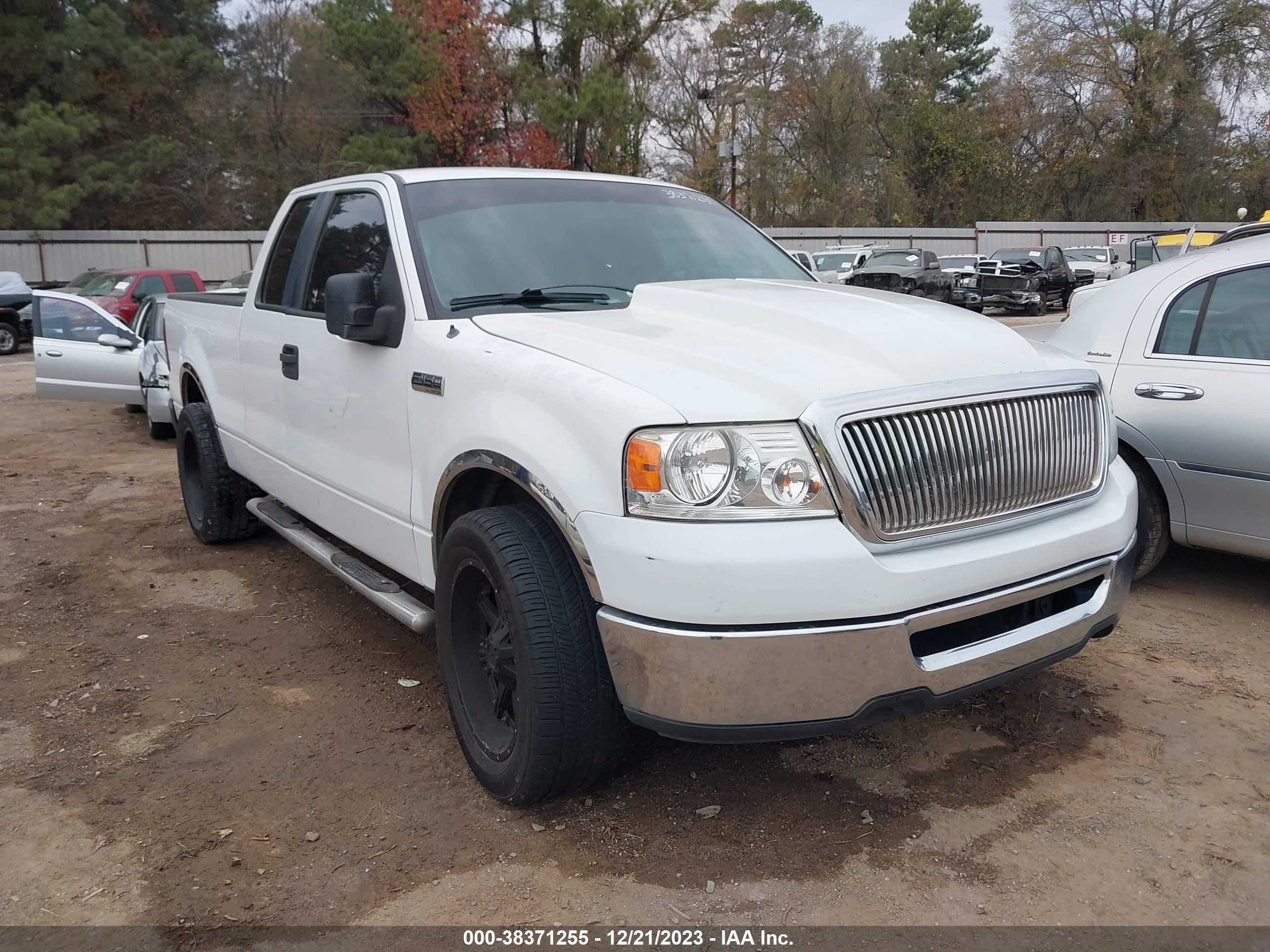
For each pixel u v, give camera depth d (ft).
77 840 9.60
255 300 16.14
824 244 134.31
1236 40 154.71
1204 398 14.58
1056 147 170.81
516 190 13.33
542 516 9.53
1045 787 10.23
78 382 35.35
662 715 8.33
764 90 179.01
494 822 9.79
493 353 10.02
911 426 8.53
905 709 8.63
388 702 12.59
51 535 20.89
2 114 104.99
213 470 18.60
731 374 8.66
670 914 8.36
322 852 9.34
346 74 126.00
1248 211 166.09
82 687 13.17
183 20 121.90
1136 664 13.32
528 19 120.26
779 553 7.94
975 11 223.10
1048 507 9.62
